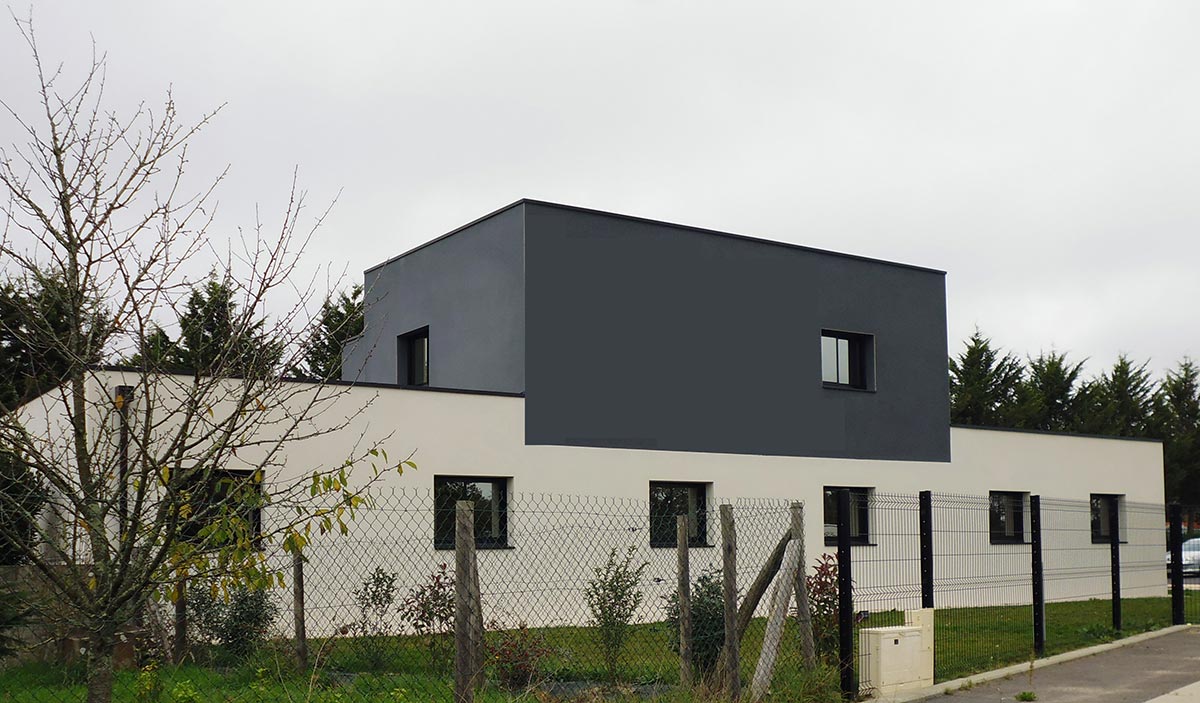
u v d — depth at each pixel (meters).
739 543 18.44
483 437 16.36
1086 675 11.35
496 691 8.37
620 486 17.78
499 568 15.99
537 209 17.56
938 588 13.44
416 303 20.19
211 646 9.12
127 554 4.45
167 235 4.77
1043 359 49.94
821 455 20.48
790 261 20.59
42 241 4.49
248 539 4.64
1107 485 24.78
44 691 7.45
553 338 17.42
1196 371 49.50
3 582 5.69
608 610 11.06
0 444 4.29
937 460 22.19
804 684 9.04
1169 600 21.42
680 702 8.17
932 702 9.69
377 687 8.70
